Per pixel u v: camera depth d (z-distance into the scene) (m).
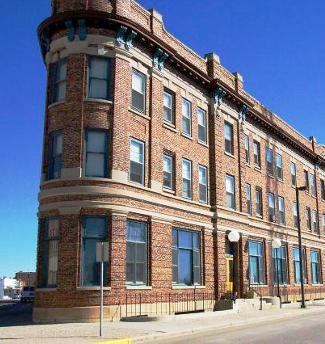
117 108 24.66
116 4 25.44
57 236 23.39
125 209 23.97
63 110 24.44
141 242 25.36
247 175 36.72
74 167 23.52
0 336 16.92
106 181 23.56
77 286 22.34
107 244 17.70
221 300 29.86
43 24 25.38
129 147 25.30
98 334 17.36
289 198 43.75
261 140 39.97
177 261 28.00
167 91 29.20
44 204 23.95
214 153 32.25
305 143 49.59
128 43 25.75
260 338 17.42
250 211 36.69
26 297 55.72
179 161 29.11
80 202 23.09
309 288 45.38
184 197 29.30
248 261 34.81
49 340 15.80
